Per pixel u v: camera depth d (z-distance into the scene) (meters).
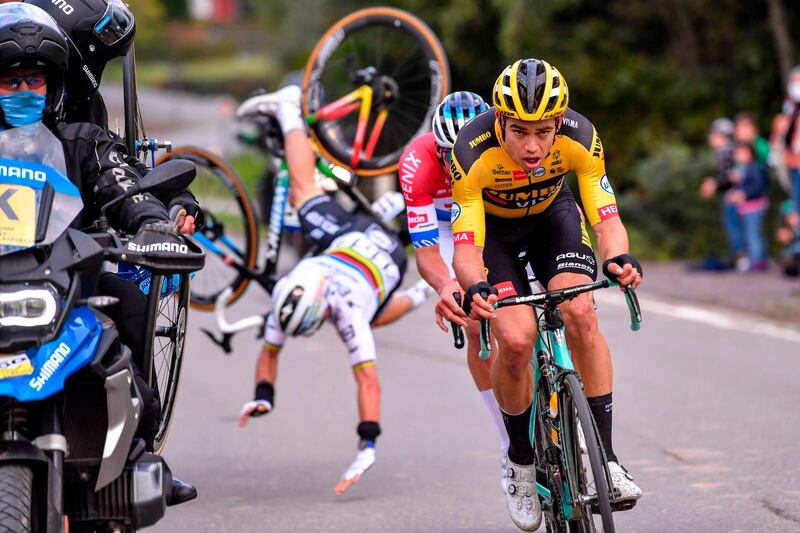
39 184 13.25
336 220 24.84
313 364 36.62
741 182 54.53
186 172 13.83
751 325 40.44
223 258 27.62
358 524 20.20
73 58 16.31
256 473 24.19
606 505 14.81
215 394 32.53
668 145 68.81
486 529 19.64
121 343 14.08
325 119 27.00
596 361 16.73
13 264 12.73
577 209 18.20
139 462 13.59
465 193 16.83
